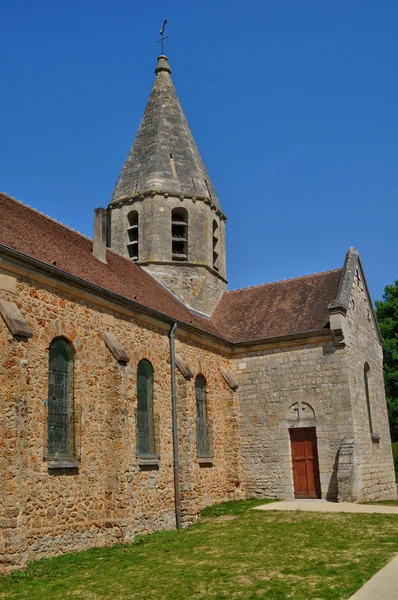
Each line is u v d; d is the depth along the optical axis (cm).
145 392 1850
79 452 1502
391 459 2558
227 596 989
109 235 2695
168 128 2847
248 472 2314
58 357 1512
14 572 1198
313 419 2231
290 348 2336
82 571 1231
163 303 2164
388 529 1488
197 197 2655
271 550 1323
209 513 1988
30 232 1689
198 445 2128
